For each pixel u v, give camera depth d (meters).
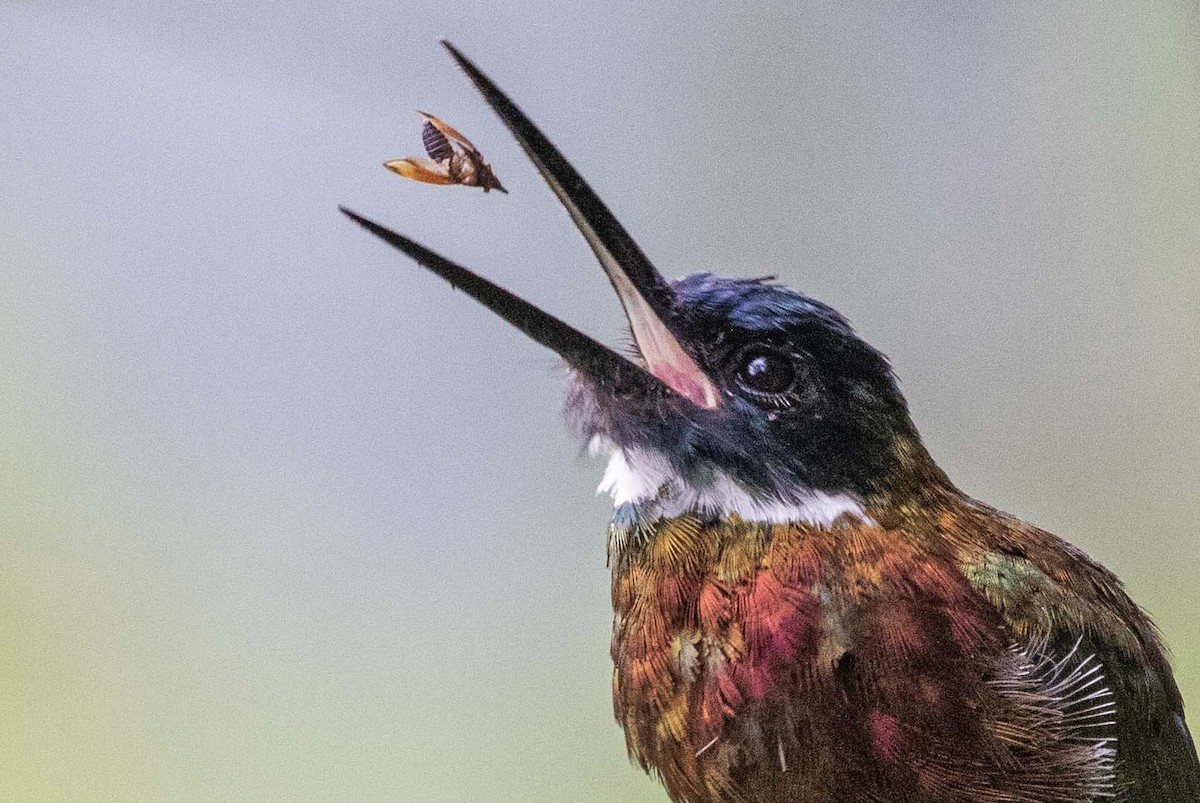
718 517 2.23
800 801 2.21
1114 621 2.24
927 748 2.21
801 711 2.21
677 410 2.23
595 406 2.24
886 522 2.23
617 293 2.24
